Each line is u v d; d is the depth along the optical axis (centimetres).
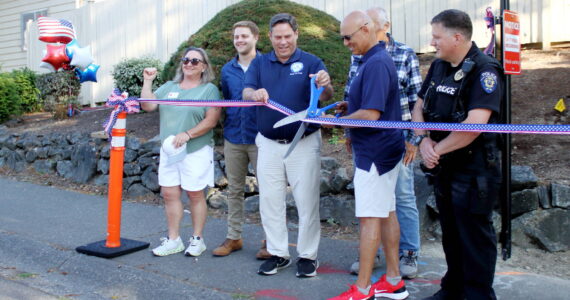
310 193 410
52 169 841
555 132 273
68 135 832
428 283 397
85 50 538
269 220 420
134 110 463
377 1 930
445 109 318
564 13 804
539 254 446
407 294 371
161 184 467
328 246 483
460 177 318
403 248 407
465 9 853
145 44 1184
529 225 456
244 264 443
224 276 416
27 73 1173
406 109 417
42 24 522
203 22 1100
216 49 677
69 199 700
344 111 413
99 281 432
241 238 485
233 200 470
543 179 471
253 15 697
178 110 456
